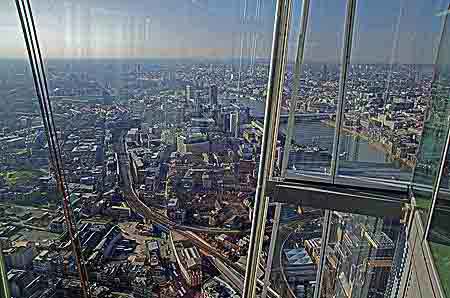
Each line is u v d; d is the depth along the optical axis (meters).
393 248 3.02
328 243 3.14
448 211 2.18
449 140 2.41
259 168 3.16
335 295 3.16
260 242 3.24
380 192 3.12
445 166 2.38
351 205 3.08
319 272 3.17
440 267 2.09
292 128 3.14
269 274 3.26
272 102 3.11
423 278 2.36
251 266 3.29
